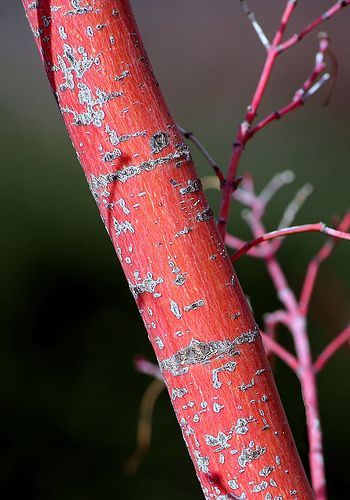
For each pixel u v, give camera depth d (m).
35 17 0.54
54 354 1.65
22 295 1.70
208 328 0.53
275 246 0.76
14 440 1.56
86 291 1.70
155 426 1.53
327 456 1.48
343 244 1.65
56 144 1.93
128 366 1.61
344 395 1.50
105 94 0.53
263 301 1.63
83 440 1.56
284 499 0.53
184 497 1.49
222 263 0.54
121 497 1.51
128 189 0.53
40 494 1.53
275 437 0.54
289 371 1.40
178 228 0.53
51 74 0.54
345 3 0.61
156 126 0.53
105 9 0.53
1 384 1.60
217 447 0.53
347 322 1.43
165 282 0.53
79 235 1.76
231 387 0.53
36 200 1.82
